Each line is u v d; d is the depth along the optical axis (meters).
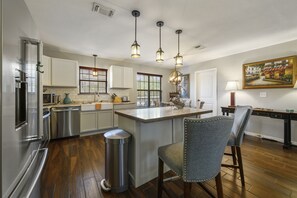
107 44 3.39
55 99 3.72
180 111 2.13
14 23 0.70
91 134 3.95
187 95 5.60
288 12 2.10
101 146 3.06
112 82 4.59
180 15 2.16
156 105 5.00
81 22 2.38
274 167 2.16
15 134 0.70
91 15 2.17
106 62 4.75
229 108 3.81
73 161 2.38
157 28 2.57
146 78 5.83
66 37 2.99
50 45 3.47
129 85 4.94
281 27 2.56
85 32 2.75
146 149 1.85
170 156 1.33
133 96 5.40
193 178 1.11
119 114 1.99
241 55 3.98
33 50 0.99
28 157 0.91
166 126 2.07
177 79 2.96
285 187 1.71
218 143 1.11
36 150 1.08
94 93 4.59
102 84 4.76
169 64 5.59
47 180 1.86
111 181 1.67
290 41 3.14
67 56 4.07
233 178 1.90
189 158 1.07
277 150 2.81
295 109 3.08
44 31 2.71
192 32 2.74
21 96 0.83
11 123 0.65
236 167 1.80
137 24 2.43
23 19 0.83
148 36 2.91
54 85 3.61
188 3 1.88
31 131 0.97
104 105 4.09
